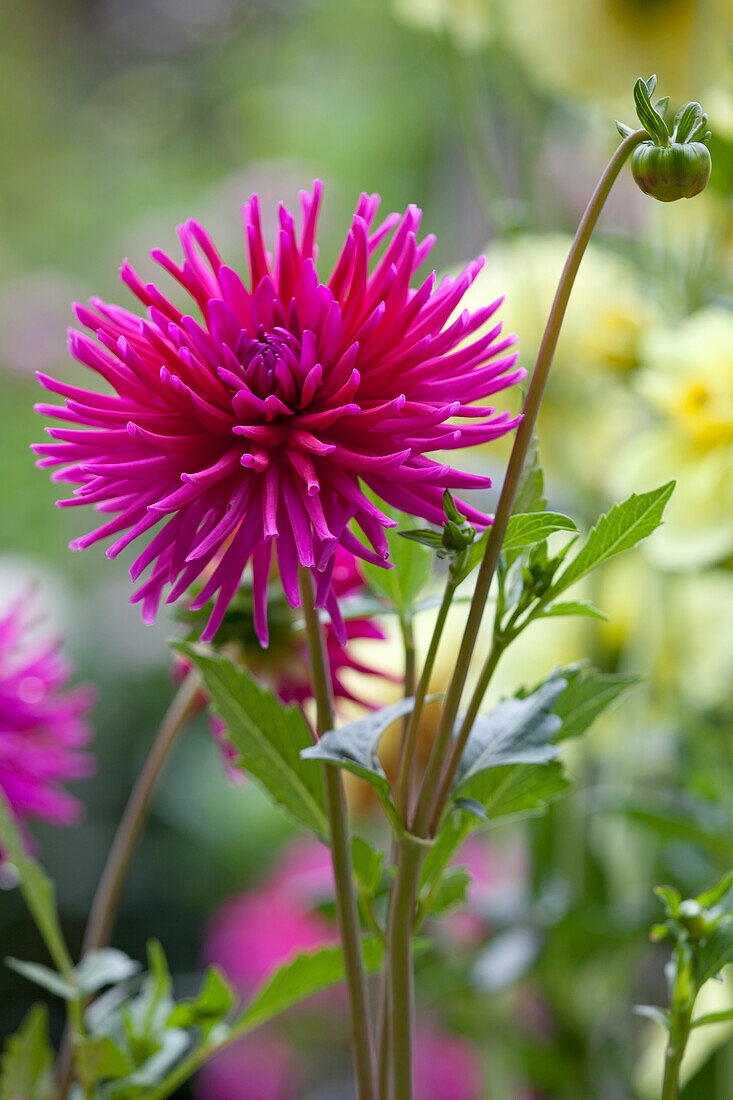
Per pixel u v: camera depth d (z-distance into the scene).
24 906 2.29
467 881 0.82
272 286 0.72
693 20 1.05
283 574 0.70
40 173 4.09
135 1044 0.86
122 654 2.64
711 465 1.00
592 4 1.06
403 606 0.78
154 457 0.71
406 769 0.74
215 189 3.87
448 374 0.72
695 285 1.05
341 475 0.70
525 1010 1.24
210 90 4.19
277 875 2.08
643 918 1.05
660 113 0.68
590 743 1.12
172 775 2.51
